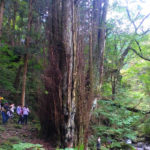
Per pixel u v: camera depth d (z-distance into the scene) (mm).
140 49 15156
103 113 10445
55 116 8156
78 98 8156
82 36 8695
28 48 13453
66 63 8180
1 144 6867
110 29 14016
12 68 18266
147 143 11336
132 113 12797
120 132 10594
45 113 9055
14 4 14852
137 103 13422
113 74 14953
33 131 10359
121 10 14617
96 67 10898
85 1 11023
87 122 7973
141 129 12680
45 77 8688
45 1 12211
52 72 8539
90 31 9836
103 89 13672
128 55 16812
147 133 12141
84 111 8055
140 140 11711
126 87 15984
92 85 8656
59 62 8484
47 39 9617
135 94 14117
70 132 7859
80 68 8336
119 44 16781
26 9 14102
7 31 14211
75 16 8492
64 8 8414
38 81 10070
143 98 13516
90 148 8805
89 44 9586
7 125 11242
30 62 14336
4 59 13516
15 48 13641
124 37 15188
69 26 8328
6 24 15609
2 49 13117
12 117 13336
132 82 16516
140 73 15516
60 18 8883
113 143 10039
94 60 10547
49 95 8742
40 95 9461
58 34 8766
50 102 8711
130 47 15250
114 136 11023
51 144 8039
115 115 10852
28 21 14055
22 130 10570
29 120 13891
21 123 12406
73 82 8164
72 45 8320
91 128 9945
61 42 8398
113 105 12031
